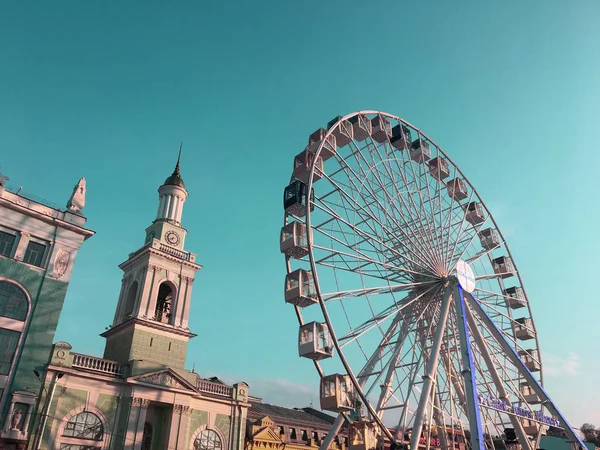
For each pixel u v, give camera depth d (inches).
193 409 2028.8
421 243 1716.3
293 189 1598.2
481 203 2130.9
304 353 1387.8
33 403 1646.2
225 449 2055.9
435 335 1568.7
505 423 1697.8
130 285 2282.2
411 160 1889.8
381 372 1547.7
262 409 2682.1
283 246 1556.3
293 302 1504.7
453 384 1715.1
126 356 2018.9
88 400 1795.0
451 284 1688.0
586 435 4384.8
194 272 2330.2
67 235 1886.1
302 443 2458.2
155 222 2384.4
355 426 1400.1
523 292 2137.1
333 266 1555.1
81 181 2031.3
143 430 1859.0
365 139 1862.7
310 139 1713.8
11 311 1702.8
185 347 2176.4
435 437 2229.3
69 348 1800.0
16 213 1790.1
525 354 2027.6
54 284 1803.6
